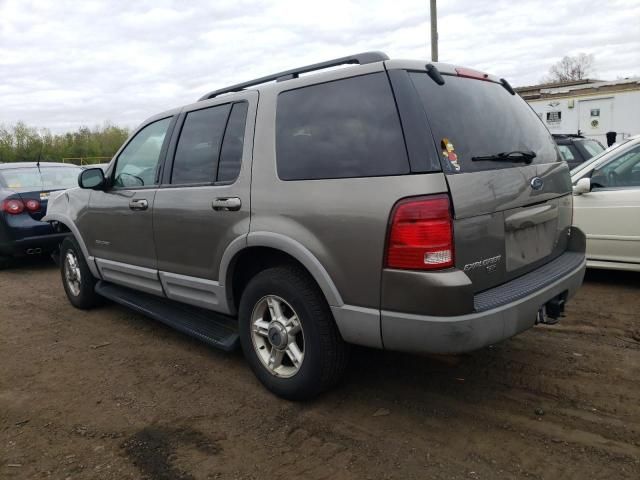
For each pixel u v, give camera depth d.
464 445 2.80
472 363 3.77
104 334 4.79
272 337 3.31
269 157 3.25
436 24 16.58
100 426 3.16
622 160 5.39
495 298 2.74
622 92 16.75
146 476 2.66
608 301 4.99
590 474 2.52
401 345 2.70
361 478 2.57
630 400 3.16
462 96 3.01
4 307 5.84
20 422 3.25
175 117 4.12
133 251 4.42
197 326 3.94
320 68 3.32
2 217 7.26
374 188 2.70
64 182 8.14
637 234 5.17
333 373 3.12
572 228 3.68
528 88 20.95
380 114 2.78
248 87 3.79
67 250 5.52
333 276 2.88
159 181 4.11
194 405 3.37
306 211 2.97
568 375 3.53
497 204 2.83
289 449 2.84
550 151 3.58
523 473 2.55
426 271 2.56
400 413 3.15
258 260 3.52
